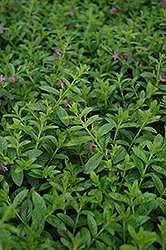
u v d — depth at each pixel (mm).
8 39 580
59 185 349
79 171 382
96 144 390
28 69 482
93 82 481
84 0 795
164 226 317
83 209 353
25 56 523
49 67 517
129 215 336
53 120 409
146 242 308
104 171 395
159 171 360
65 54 515
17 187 385
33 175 363
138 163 369
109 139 395
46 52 555
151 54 536
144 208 337
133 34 517
